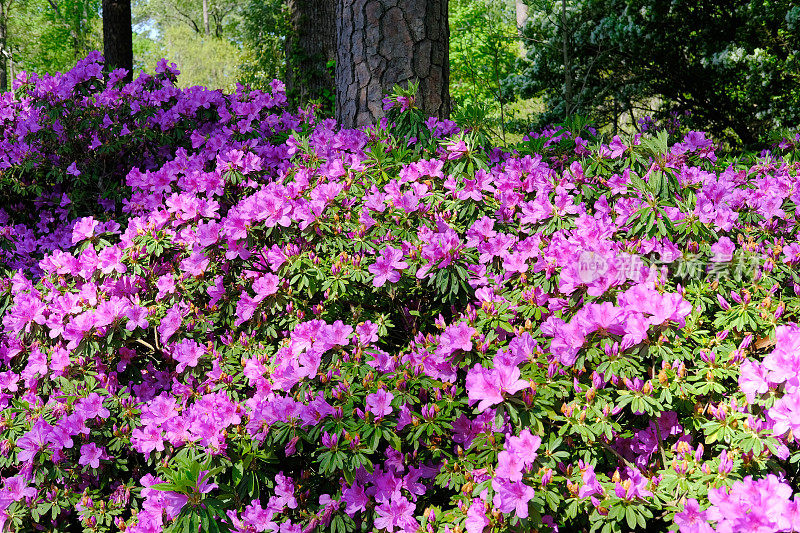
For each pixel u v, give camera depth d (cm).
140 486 286
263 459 238
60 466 274
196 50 2530
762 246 277
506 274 276
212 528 232
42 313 304
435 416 237
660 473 218
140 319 288
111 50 910
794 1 895
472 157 320
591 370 235
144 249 320
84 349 282
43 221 494
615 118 1140
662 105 1149
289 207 293
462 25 1502
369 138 375
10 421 286
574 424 218
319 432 232
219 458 244
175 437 258
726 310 243
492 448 227
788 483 217
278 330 291
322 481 254
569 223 287
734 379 226
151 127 467
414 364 252
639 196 278
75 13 2845
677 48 1042
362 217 296
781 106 934
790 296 264
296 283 288
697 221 260
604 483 214
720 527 183
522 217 298
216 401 261
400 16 498
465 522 218
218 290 299
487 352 244
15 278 333
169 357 306
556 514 221
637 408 212
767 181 312
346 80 518
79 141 490
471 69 1454
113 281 315
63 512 286
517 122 1114
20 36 2834
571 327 226
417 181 322
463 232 303
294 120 467
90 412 273
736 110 1041
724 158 395
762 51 916
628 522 200
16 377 312
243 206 305
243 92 485
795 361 201
